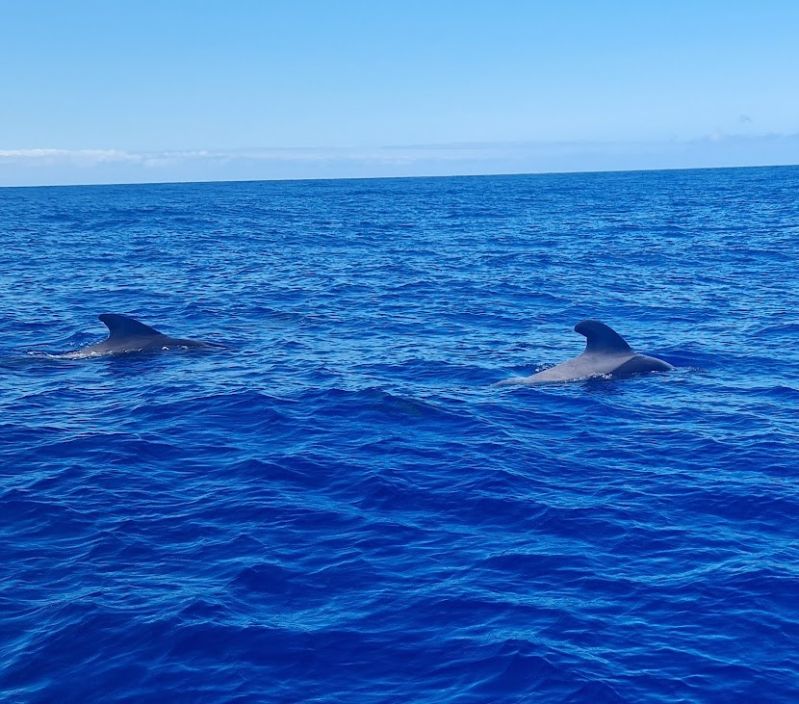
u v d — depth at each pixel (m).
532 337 26.27
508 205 107.44
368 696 8.88
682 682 9.05
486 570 11.36
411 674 9.24
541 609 10.39
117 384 20.72
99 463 15.32
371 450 15.85
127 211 106.75
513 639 9.76
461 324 28.44
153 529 12.65
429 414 17.94
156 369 22.09
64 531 12.62
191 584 11.02
